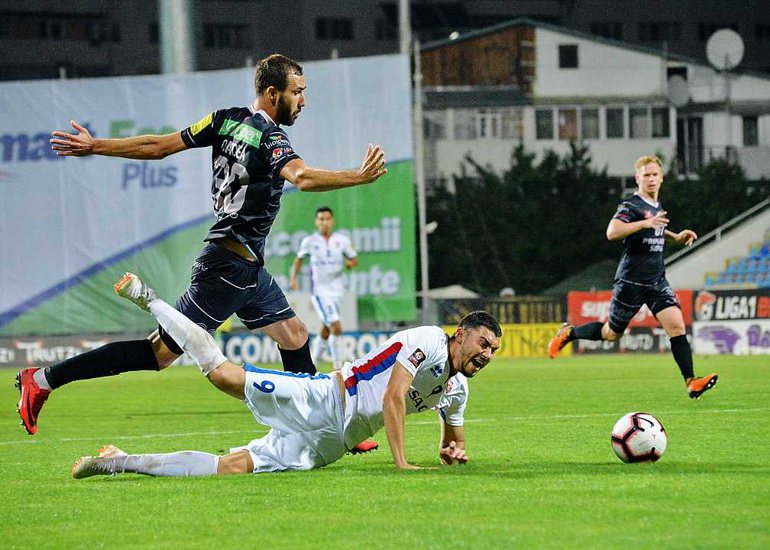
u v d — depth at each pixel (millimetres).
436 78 148375
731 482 14422
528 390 37125
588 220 125750
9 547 11141
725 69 145000
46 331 64812
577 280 109625
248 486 14727
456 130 142625
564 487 14109
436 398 16422
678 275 93000
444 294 106562
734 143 148750
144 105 63938
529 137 144000
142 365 17266
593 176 128250
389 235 63375
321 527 11656
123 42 173000
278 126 17766
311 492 14062
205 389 42969
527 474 15453
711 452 18219
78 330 64750
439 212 125938
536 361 61781
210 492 14266
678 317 27531
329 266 50406
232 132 17422
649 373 47188
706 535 10828
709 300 67500
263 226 17766
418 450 19828
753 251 92375
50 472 17547
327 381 15898
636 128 144625
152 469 15938
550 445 20156
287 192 63688
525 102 143875
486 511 12352
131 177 64188
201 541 11125
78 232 64500
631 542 10531
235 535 11367
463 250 123625
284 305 19281
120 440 23297
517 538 10789
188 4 63750
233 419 28609
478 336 15914
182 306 17797
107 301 64625
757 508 12375
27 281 64562
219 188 17656
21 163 64312
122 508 13281
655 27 184750
